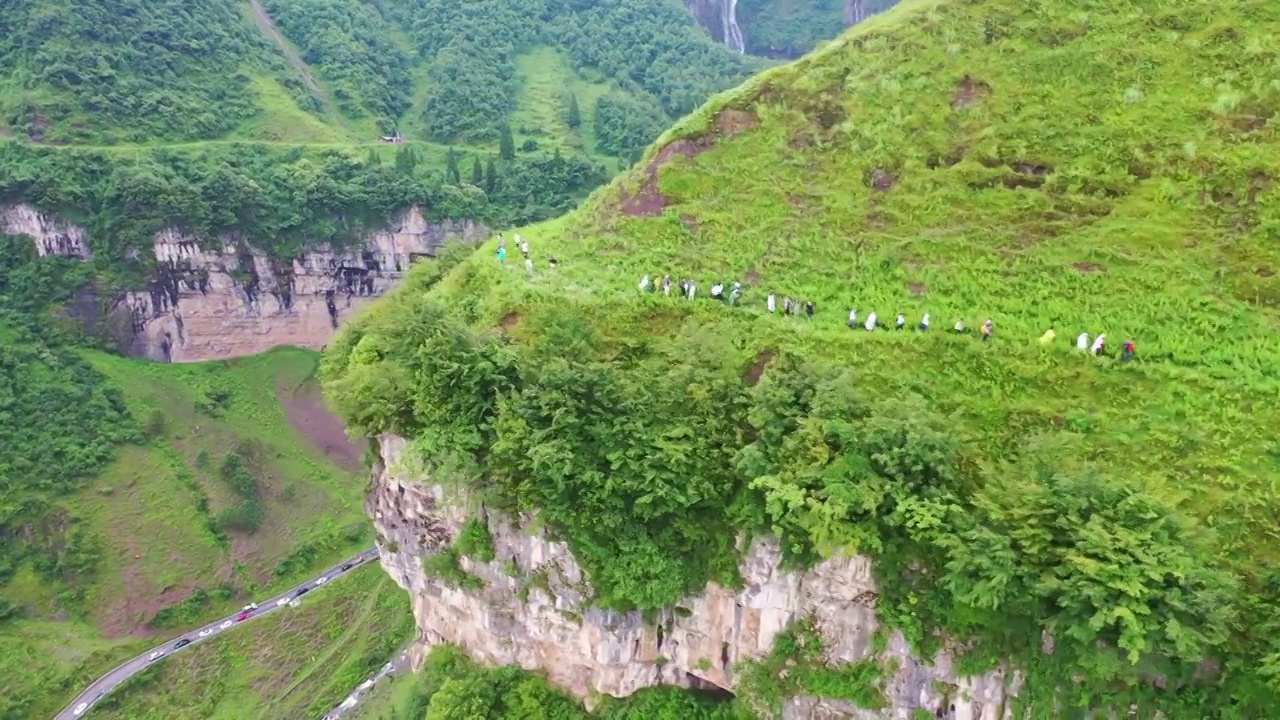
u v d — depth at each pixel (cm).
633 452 3631
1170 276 4103
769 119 5428
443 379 3872
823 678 3688
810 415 3525
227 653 7919
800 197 5066
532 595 4169
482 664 4766
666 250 5056
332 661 7575
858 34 5647
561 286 4841
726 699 4166
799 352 4097
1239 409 3578
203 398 11312
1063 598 2933
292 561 9144
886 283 4506
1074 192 4541
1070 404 3731
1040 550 3044
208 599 8569
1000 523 3147
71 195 11131
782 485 3369
